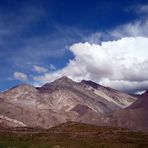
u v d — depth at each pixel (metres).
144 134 198.00
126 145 155.62
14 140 182.00
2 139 184.88
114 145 156.50
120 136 187.62
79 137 187.88
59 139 180.88
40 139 183.50
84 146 156.75
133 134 196.88
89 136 192.00
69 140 175.75
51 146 160.12
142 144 157.62
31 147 161.25
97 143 164.12
